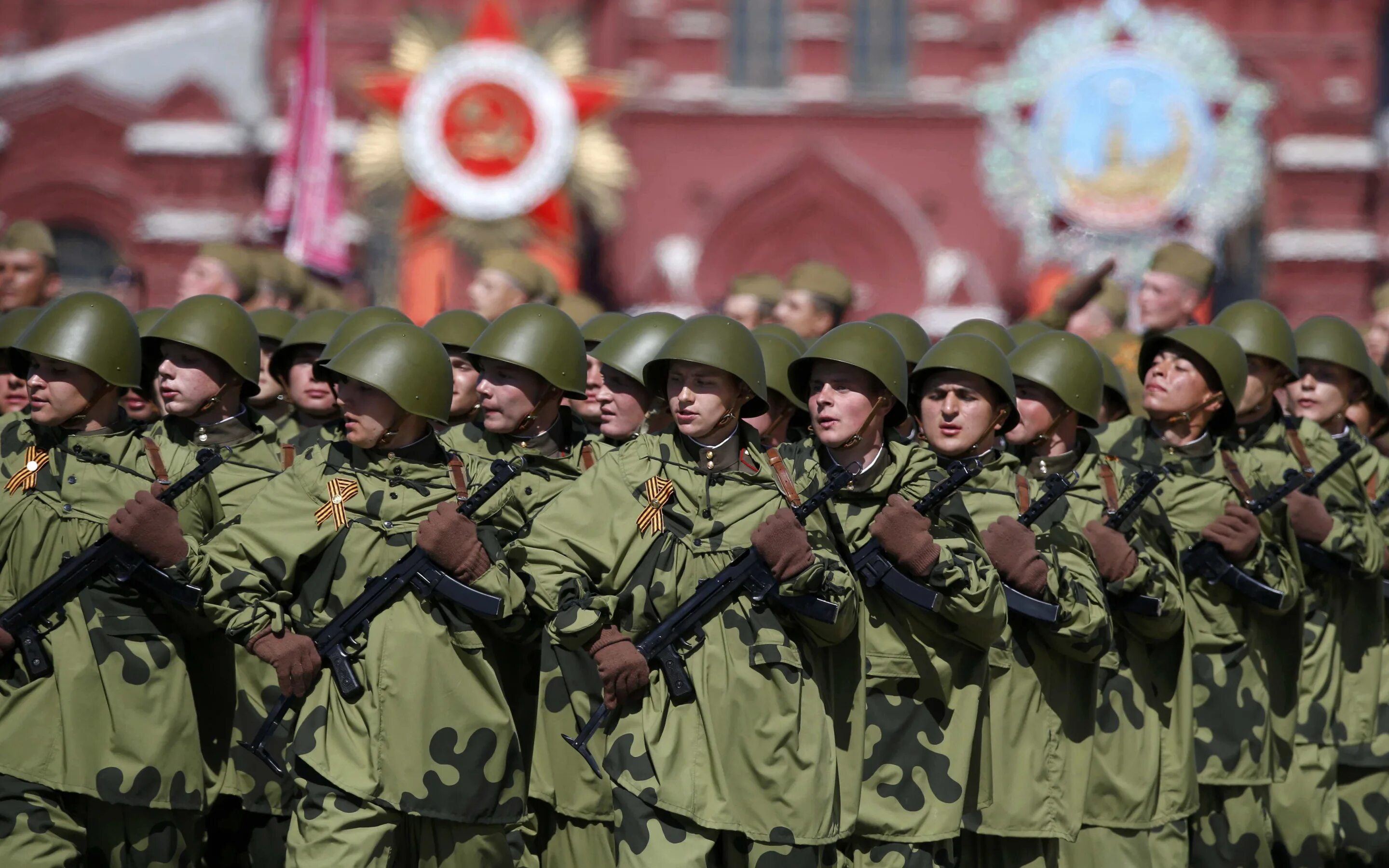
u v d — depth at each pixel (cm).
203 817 2702
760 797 2294
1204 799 2978
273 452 2862
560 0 12294
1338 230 12744
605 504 2409
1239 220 11606
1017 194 11300
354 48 12344
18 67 12988
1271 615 3031
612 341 2952
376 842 2319
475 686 2409
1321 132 12825
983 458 2422
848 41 12938
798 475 2439
